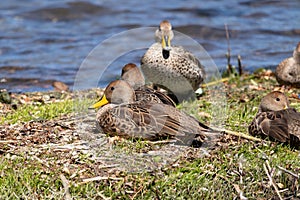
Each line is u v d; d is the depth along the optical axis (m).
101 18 28.83
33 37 25.75
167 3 31.23
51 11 29.61
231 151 10.96
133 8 30.30
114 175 10.17
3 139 11.40
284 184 10.23
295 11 28.92
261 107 12.23
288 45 23.56
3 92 14.67
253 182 10.19
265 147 11.04
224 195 9.97
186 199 9.88
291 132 11.04
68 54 23.19
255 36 25.09
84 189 9.80
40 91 16.95
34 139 11.44
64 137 11.58
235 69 18.55
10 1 31.30
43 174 10.18
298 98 14.52
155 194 9.84
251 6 30.05
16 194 9.70
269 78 16.95
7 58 22.52
